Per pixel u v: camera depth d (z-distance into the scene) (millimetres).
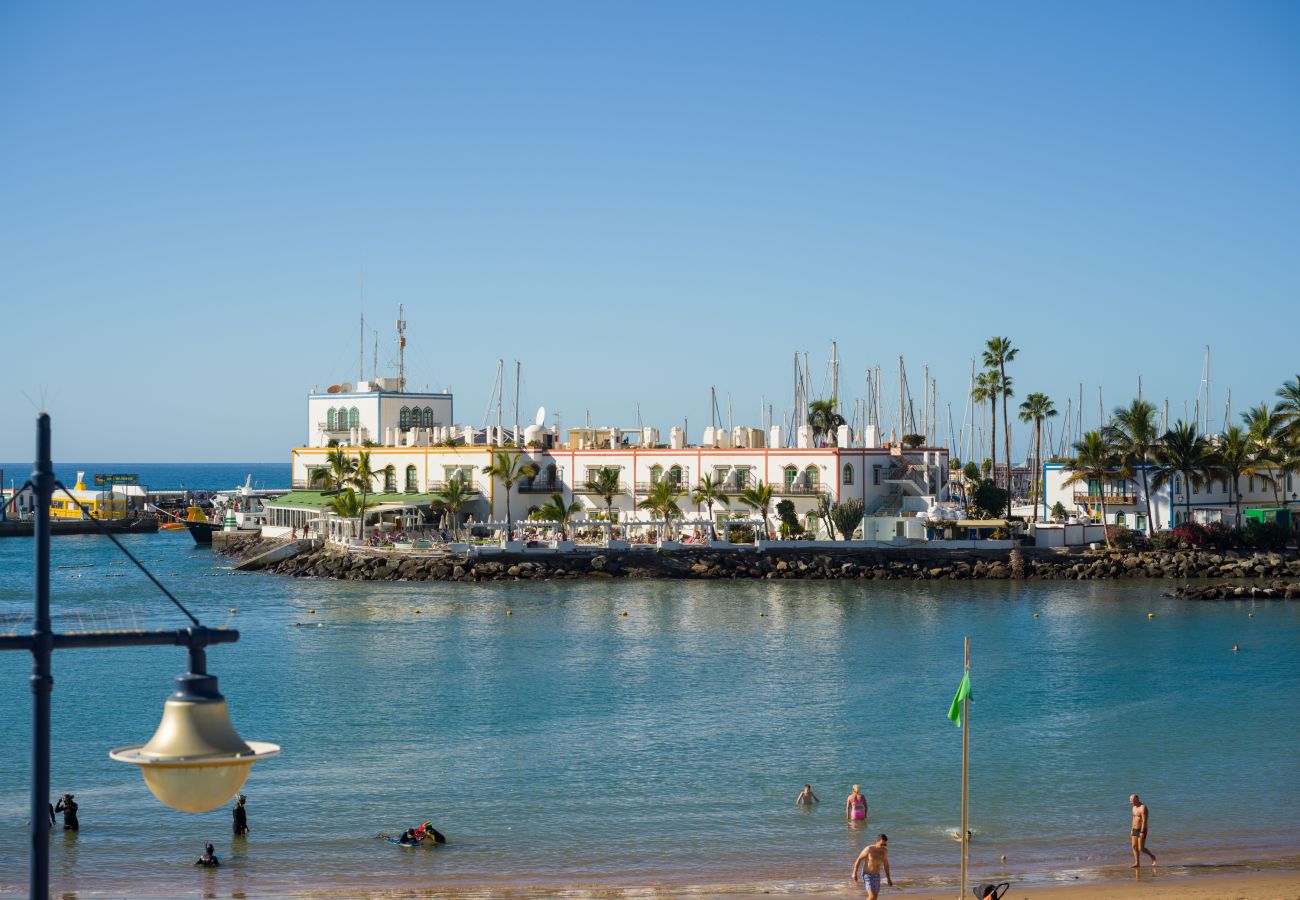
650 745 55219
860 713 61438
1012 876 38500
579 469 132875
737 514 125688
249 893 37188
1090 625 89188
